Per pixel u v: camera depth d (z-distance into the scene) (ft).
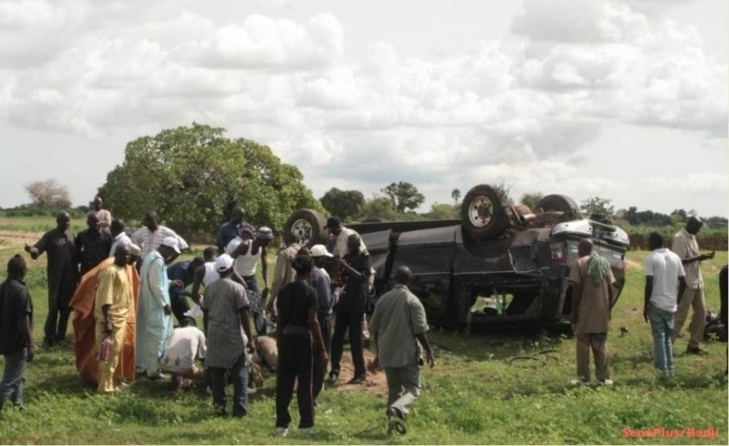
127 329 40.45
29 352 35.83
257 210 165.58
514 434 32.86
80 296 40.68
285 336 33.65
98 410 36.47
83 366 40.45
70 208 366.22
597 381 40.24
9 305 35.24
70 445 31.89
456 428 34.12
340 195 210.18
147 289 41.34
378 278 53.62
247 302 36.29
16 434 33.17
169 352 39.40
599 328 40.01
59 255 46.24
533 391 40.01
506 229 50.57
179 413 36.99
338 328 42.19
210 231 164.45
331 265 46.44
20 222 278.87
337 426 34.42
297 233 57.00
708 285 72.23
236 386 36.22
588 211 57.11
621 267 51.39
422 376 43.01
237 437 32.42
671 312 41.96
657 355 41.88
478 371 44.01
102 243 46.47
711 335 50.01
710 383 40.09
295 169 183.11
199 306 41.86
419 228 56.54
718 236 146.20
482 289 51.83
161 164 159.74
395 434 32.63
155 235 46.44
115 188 160.66
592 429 32.89
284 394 33.47
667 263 41.93
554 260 48.98
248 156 176.76
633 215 189.67
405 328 34.17
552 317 49.29
